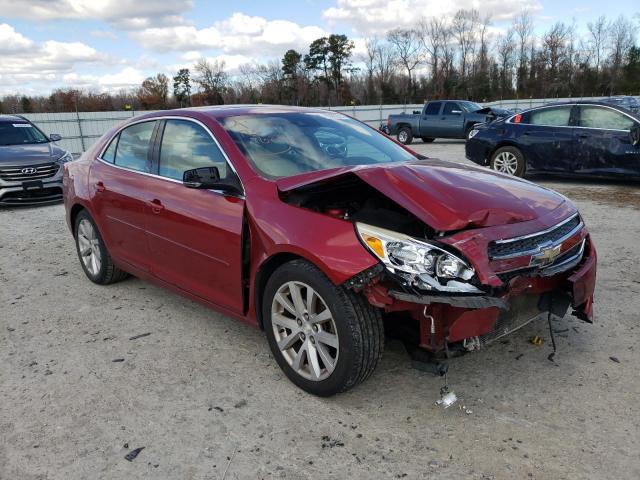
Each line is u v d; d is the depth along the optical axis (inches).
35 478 104.0
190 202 152.3
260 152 148.7
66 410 126.5
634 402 122.0
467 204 119.5
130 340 162.9
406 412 121.2
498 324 119.5
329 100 2142.0
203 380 138.1
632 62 2358.5
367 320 116.7
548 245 121.8
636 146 364.8
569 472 101.0
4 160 389.1
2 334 170.2
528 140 411.5
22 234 312.0
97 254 207.0
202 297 155.5
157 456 109.4
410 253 109.2
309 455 108.1
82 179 203.9
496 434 112.6
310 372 127.3
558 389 128.1
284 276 126.4
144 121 183.5
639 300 178.7
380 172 126.5
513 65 2596.0
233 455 109.0
